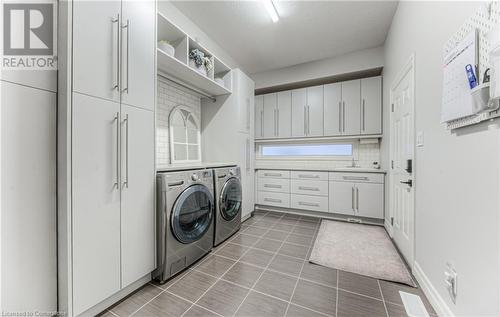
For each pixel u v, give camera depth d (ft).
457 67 3.31
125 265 4.41
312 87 11.69
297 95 12.06
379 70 10.30
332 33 8.92
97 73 3.90
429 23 4.59
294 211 11.63
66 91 3.50
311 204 10.94
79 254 3.64
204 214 6.52
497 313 2.61
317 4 7.20
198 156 9.39
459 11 3.41
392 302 4.40
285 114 12.36
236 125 9.24
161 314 4.07
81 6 3.65
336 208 10.36
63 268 3.58
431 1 4.50
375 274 5.44
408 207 5.96
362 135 10.52
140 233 4.73
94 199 3.85
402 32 6.63
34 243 3.41
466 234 3.23
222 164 7.86
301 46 9.95
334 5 7.23
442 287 3.95
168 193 5.14
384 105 9.60
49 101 3.57
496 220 2.63
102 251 3.99
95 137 3.87
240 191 8.83
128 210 4.47
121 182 4.32
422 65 4.96
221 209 7.31
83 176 3.69
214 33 8.94
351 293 4.70
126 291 4.58
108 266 4.09
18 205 3.24
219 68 9.21
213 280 5.22
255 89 13.15
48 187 3.56
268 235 8.31
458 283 3.42
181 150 8.54
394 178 7.68
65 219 3.53
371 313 4.09
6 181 3.13
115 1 4.22
